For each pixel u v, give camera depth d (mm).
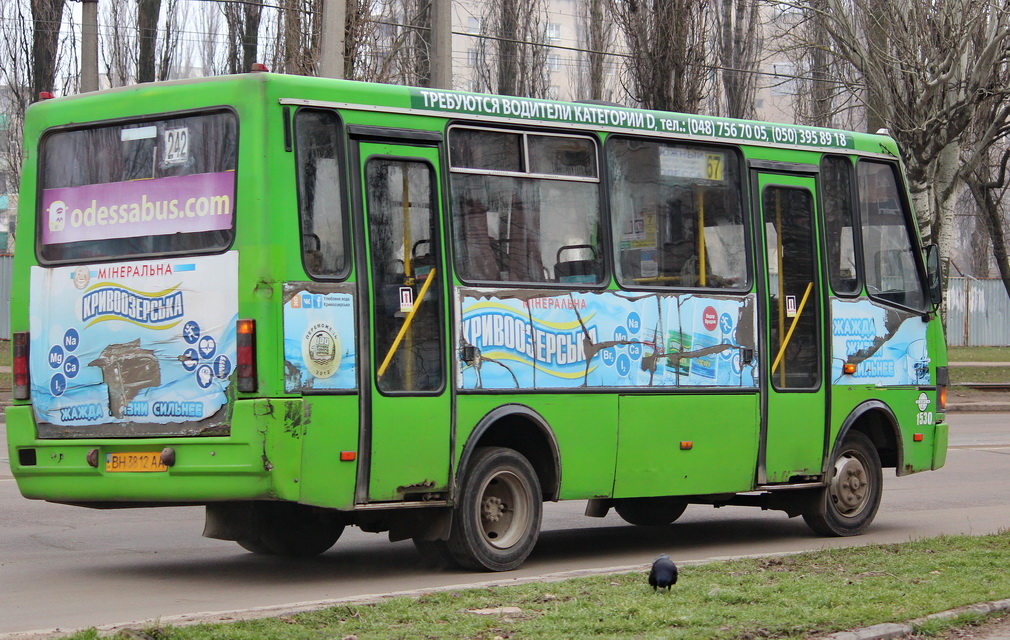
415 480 8789
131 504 8922
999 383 31062
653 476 10156
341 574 9281
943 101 24781
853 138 11961
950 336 49000
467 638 6441
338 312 8430
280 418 8086
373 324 8602
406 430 8719
